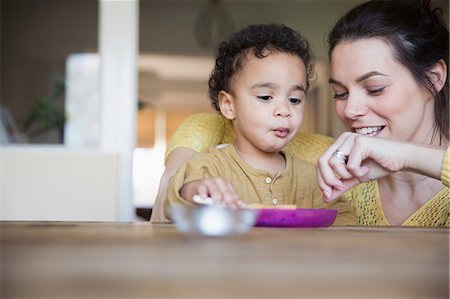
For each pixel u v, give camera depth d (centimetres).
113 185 288
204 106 959
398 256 47
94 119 505
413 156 97
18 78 673
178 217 65
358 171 99
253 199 137
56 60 675
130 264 42
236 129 149
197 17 665
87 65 672
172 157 141
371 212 142
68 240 57
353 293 33
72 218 286
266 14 650
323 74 646
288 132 143
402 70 125
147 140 970
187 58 690
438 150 97
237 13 653
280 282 35
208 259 44
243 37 150
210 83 166
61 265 41
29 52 673
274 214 84
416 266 42
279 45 145
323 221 87
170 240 58
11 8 671
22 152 287
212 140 148
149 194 956
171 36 666
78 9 675
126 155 292
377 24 126
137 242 56
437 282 36
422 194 136
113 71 292
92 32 674
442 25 138
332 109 616
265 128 141
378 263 43
